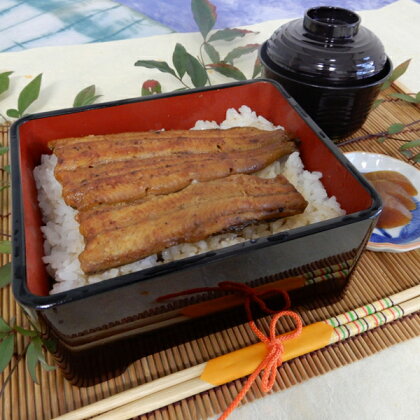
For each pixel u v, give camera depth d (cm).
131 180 25
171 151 27
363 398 22
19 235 19
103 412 21
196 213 23
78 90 42
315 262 22
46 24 52
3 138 36
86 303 18
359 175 24
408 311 25
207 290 21
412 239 29
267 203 24
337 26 32
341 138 37
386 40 51
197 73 39
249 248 19
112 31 51
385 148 38
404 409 22
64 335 19
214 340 25
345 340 25
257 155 28
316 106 34
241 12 56
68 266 23
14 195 21
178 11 56
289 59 33
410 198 32
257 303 24
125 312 20
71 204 25
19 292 17
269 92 31
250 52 44
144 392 21
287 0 59
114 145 27
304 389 23
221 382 22
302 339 23
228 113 32
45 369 22
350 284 28
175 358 24
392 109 42
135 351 23
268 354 22
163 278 19
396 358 24
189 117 32
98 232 22
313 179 27
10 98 41
